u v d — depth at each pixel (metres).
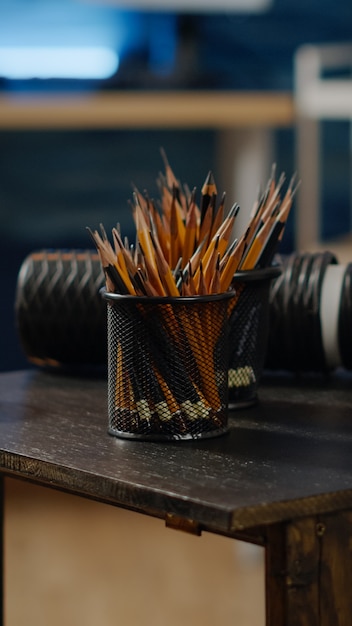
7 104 2.52
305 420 1.12
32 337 1.36
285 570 0.92
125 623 1.92
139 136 3.76
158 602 2.02
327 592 0.93
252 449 1.03
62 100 2.56
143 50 3.63
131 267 1.06
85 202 3.70
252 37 3.99
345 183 4.02
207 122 2.66
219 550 2.30
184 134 3.81
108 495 0.96
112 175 3.73
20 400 1.22
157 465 0.99
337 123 3.99
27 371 1.38
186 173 3.83
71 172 3.67
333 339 1.28
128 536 2.37
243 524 0.88
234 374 1.16
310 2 4.00
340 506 0.92
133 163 3.75
